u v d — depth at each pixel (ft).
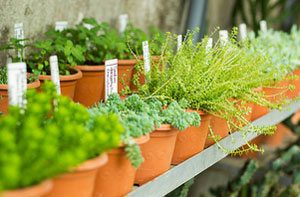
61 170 3.00
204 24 12.17
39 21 7.52
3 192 2.69
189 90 5.44
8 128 3.07
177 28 12.41
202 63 5.68
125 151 3.99
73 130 3.16
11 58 6.66
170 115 4.69
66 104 3.56
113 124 3.44
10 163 2.67
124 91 5.74
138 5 10.41
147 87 5.45
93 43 7.72
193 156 5.51
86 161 3.35
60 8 7.93
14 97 3.90
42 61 6.70
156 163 4.76
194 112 4.95
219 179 9.78
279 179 10.41
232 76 5.81
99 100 7.09
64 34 7.44
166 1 11.54
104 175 4.06
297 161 9.54
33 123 2.98
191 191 6.06
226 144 6.29
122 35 8.65
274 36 9.62
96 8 8.95
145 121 4.16
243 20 14.92
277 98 7.97
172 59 6.03
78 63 7.04
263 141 13.17
